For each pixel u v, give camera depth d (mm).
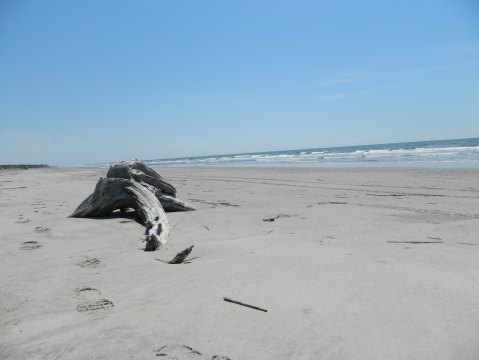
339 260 3383
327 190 9859
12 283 2988
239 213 6434
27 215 6293
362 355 1885
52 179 17688
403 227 4965
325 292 2645
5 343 2127
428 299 2488
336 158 33750
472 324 2139
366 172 15547
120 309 2512
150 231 4457
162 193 7301
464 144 49969
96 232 4891
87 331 2230
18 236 4539
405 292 2613
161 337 2135
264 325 2211
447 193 8609
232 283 2871
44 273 3223
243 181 13578
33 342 2125
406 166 18469
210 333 2154
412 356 1862
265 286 2785
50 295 2758
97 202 6098
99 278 3105
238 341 2059
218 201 8266
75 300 2676
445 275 2939
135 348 2035
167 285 2904
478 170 13789
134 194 5949
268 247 3918
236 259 3510
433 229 4809
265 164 30562
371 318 2250
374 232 4691
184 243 4301
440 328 2109
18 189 11648
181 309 2467
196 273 3145
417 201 7535
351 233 4656
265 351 1959
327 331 2119
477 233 4555
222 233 4812
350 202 7613
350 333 2090
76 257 3695
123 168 6738
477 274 2957
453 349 1906
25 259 3623
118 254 3824
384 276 2934
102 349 2035
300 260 3404
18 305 2600
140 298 2678
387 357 1860
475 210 6320
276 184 11953
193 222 5723
